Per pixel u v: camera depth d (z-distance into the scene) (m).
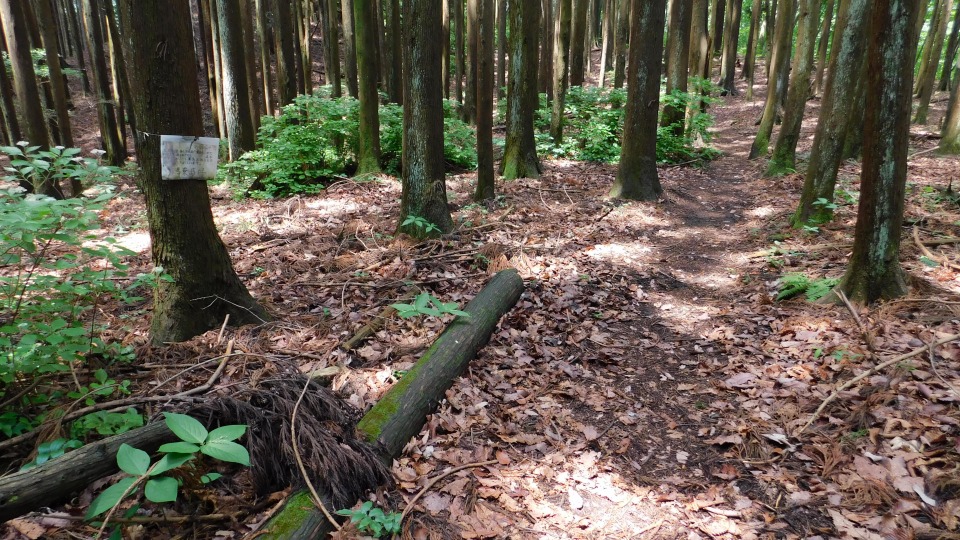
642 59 8.57
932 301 4.34
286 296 4.99
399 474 2.83
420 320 4.51
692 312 5.23
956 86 10.80
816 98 20.22
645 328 4.93
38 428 2.70
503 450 3.19
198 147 3.71
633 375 4.11
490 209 8.27
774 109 13.28
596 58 29.98
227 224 7.56
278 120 10.61
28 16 11.93
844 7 6.53
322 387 3.14
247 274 5.55
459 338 3.96
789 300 5.12
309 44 14.70
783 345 4.26
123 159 11.79
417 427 3.20
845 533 2.50
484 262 5.94
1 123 11.30
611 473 3.05
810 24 9.98
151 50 3.48
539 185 9.77
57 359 3.08
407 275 5.52
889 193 4.41
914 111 16.75
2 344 2.75
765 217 8.16
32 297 3.28
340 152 11.02
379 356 3.93
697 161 12.73
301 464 2.54
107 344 3.76
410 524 2.54
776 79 13.07
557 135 12.92
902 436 3.01
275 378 3.04
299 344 4.03
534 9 9.62
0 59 9.69
